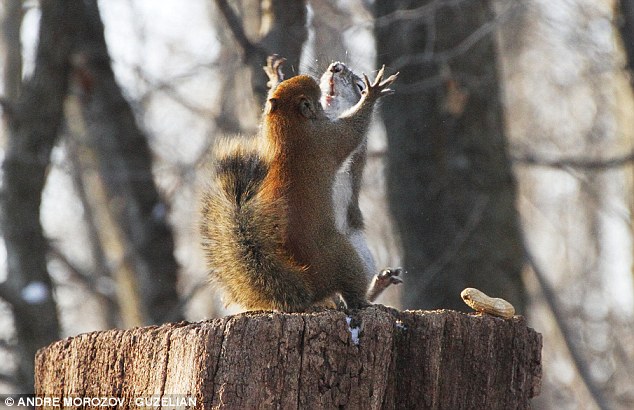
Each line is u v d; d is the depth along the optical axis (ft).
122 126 62.85
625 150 69.15
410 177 49.21
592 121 94.99
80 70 56.80
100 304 92.68
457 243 48.03
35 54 55.52
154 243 62.64
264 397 22.12
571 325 98.07
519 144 78.89
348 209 29.48
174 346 23.04
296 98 27.55
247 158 27.27
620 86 67.67
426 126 48.80
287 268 26.25
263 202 26.53
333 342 22.67
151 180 62.95
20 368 53.98
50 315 54.60
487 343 24.76
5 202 54.85
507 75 91.09
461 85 48.62
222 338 22.27
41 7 55.21
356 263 27.04
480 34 47.21
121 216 68.80
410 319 24.45
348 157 28.37
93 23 60.29
